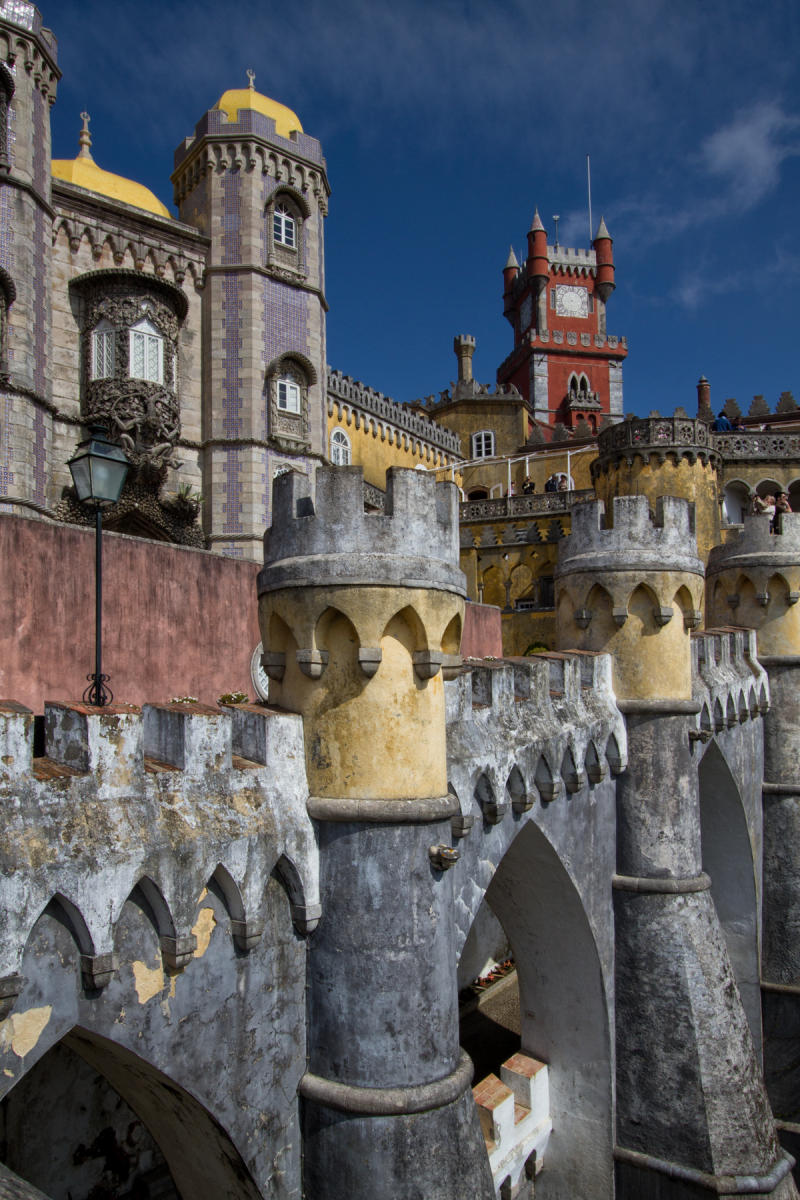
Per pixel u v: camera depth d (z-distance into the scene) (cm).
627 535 1789
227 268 3484
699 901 1800
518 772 1444
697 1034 1711
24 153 2909
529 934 1814
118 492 1113
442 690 1128
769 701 2603
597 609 1819
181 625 2044
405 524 1069
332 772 1072
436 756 1105
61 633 1788
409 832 1070
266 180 3575
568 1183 1797
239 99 3659
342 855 1070
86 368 3181
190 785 969
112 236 3297
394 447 5594
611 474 4672
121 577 1911
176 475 3391
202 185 3575
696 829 1841
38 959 816
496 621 3494
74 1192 1365
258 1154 1023
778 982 2536
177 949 905
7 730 823
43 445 2978
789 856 2570
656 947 1758
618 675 1798
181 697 2008
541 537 4547
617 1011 1788
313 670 1069
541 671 1586
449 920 1126
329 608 1054
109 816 878
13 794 820
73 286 3191
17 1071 800
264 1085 1033
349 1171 1030
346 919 1063
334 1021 1066
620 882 1791
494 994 2477
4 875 780
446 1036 1093
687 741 1827
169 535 3278
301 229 3688
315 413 3706
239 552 3406
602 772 1719
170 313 3328
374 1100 1029
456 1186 1042
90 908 838
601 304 9300
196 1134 1046
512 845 1625
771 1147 1716
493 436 6725
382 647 1064
